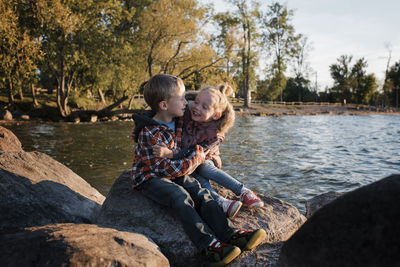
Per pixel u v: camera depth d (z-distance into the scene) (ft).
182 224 6.79
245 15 111.24
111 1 65.77
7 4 46.29
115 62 68.08
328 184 19.01
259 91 174.81
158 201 7.27
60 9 52.47
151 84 7.32
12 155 9.54
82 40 62.90
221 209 7.52
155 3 74.08
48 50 59.21
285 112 121.70
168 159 7.22
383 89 186.29
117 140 38.22
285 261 5.35
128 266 5.35
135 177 7.43
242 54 106.11
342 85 189.78
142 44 74.64
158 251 6.22
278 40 137.69
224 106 7.96
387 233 4.23
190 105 8.07
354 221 4.64
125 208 7.72
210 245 6.51
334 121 86.38
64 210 8.39
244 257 6.90
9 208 7.77
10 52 46.55
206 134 7.97
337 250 4.60
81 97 84.43
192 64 82.53
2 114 59.31
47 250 5.38
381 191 4.61
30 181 8.60
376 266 4.16
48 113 66.39
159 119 7.67
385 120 94.22
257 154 29.35
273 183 19.02
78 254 5.24
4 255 5.44
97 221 7.79
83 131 47.73
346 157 28.43
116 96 84.64
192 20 76.02
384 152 31.53
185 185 7.56
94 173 20.84
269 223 7.95
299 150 32.30
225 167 23.21
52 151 29.48
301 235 5.19
